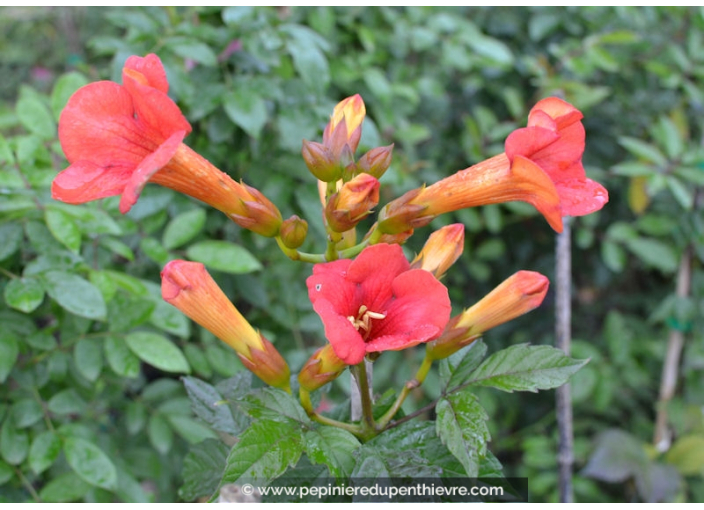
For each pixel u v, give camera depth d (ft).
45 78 4.50
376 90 2.18
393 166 2.15
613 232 2.52
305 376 1.18
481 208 2.82
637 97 2.96
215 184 1.19
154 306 1.68
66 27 4.12
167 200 1.86
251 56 2.02
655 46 2.80
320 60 1.90
